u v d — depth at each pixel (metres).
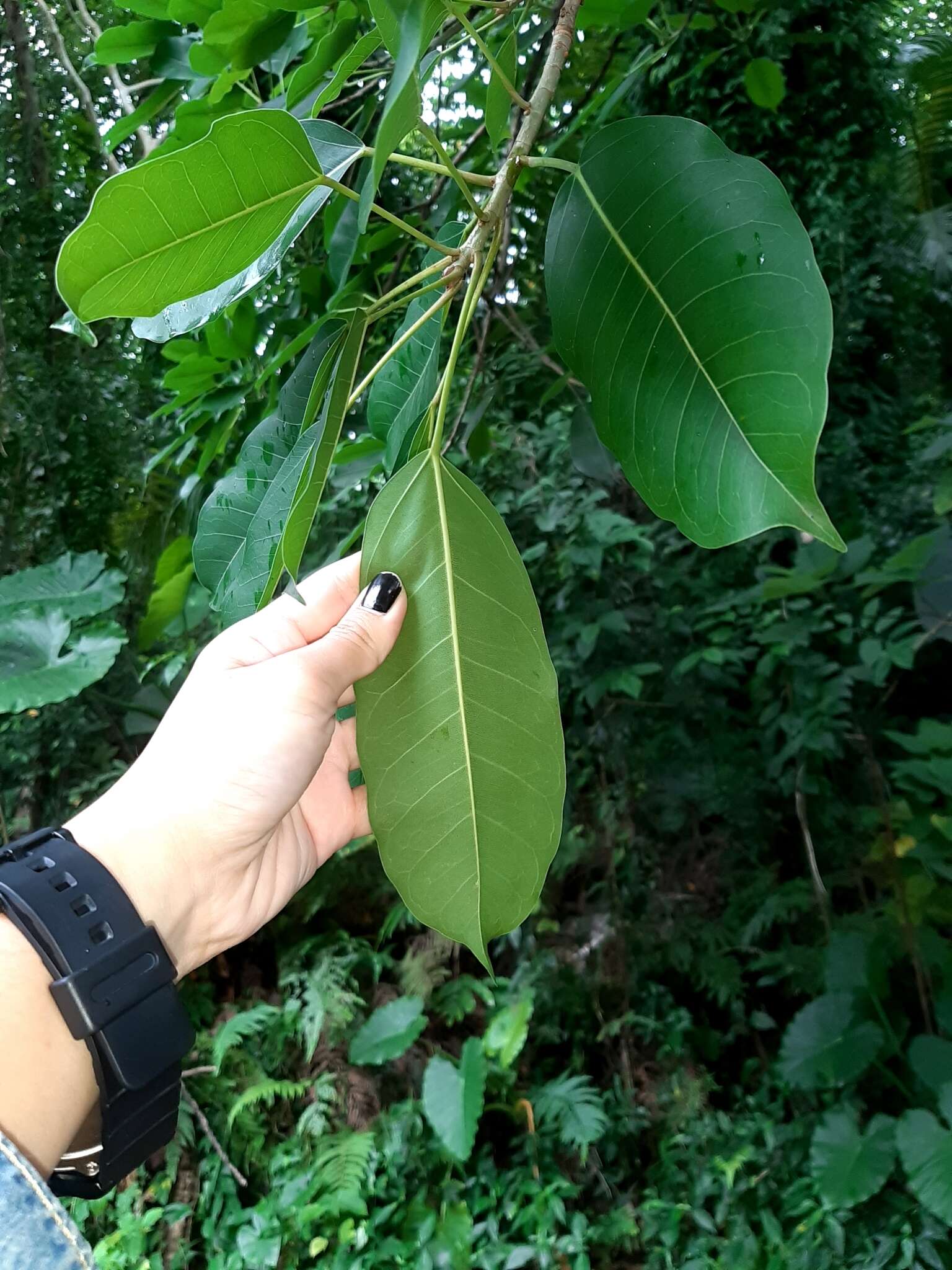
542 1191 1.35
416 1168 1.39
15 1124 0.31
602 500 1.58
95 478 1.64
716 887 1.64
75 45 1.52
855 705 1.54
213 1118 1.50
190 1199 1.42
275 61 0.58
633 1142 1.44
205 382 0.70
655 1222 1.32
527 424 1.50
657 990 1.58
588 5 0.58
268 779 0.41
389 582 0.33
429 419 0.34
